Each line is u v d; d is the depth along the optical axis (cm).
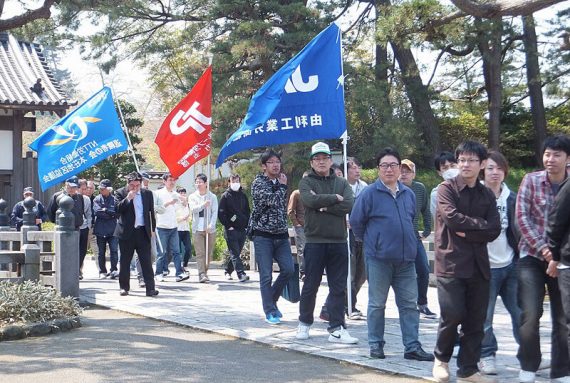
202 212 1425
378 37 1747
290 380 670
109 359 754
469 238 632
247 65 2369
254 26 2156
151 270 1224
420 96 2616
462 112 3059
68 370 707
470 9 1211
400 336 873
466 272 638
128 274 1231
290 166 2231
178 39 2478
